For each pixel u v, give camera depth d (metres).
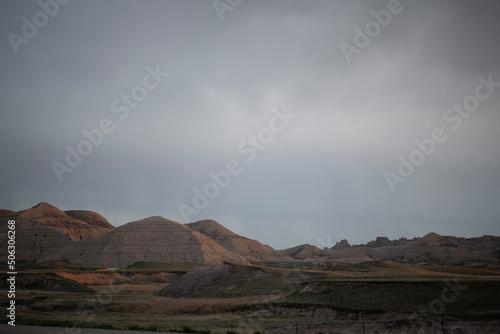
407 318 50.59
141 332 35.78
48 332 35.28
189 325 48.06
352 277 85.81
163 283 146.00
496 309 50.97
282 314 60.41
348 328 46.03
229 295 84.31
